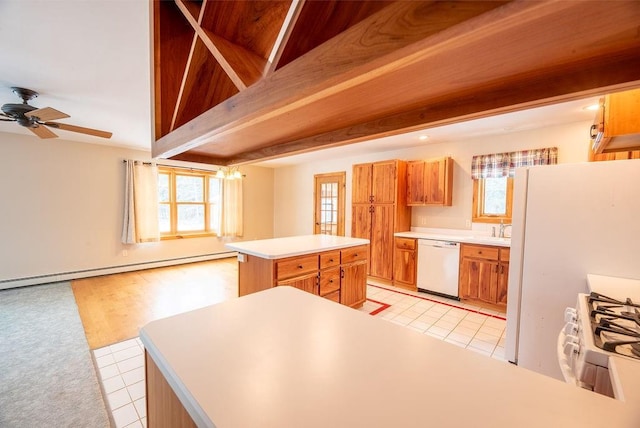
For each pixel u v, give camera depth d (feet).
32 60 6.66
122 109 9.90
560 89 2.01
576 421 1.87
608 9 1.27
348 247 10.44
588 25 1.39
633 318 3.36
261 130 3.37
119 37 5.79
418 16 1.31
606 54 1.74
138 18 5.21
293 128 3.29
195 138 3.01
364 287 11.34
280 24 2.88
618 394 2.15
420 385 2.28
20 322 9.77
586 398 2.12
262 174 23.25
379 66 1.45
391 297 12.55
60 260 14.42
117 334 8.93
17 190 13.24
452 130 11.71
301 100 1.89
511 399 2.11
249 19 2.75
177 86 4.22
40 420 5.43
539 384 2.31
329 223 19.48
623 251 5.67
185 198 19.03
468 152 13.21
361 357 2.70
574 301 6.13
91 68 7.06
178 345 2.90
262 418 1.90
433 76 2.02
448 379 2.37
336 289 10.07
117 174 15.98
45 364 7.26
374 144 14.47
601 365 2.69
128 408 5.76
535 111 9.37
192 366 2.52
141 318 10.17
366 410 1.98
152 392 3.22
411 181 14.32
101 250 15.60
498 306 10.90
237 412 1.95
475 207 13.03
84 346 8.17
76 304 11.49
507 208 12.33
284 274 8.48
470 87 2.21
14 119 8.40
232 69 2.51
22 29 5.49
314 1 1.81
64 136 13.61
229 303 4.15
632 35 1.50
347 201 18.30
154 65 4.00
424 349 2.86
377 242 14.75
